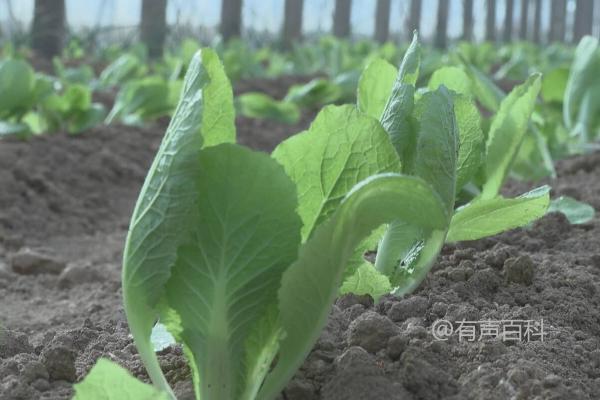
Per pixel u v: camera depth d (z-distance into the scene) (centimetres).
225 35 2038
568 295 329
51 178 742
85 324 343
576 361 278
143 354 229
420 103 266
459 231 304
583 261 380
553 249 403
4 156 739
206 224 215
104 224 694
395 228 295
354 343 267
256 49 2347
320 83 1105
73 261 580
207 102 223
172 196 209
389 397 240
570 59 1738
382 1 2605
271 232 215
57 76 1338
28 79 782
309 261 214
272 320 229
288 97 1106
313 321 226
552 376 246
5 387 252
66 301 480
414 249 299
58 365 266
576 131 657
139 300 221
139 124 945
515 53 1819
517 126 354
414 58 277
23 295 500
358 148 224
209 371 227
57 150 789
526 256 334
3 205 668
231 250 216
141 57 1616
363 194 209
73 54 1770
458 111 290
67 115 858
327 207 231
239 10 2042
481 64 1670
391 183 208
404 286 306
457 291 317
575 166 625
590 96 641
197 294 221
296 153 225
